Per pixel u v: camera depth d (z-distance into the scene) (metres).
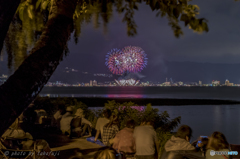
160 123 9.52
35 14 1.53
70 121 8.78
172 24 1.32
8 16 0.98
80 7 1.48
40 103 13.43
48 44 1.15
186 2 1.32
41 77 1.06
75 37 1.43
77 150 6.86
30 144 3.81
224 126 18.86
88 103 42.69
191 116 26.03
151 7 1.40
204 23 1.26
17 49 1.35
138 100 50.53
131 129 5.69
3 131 0.91
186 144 4.33
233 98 74.31
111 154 2.80
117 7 1.51
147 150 4.96
